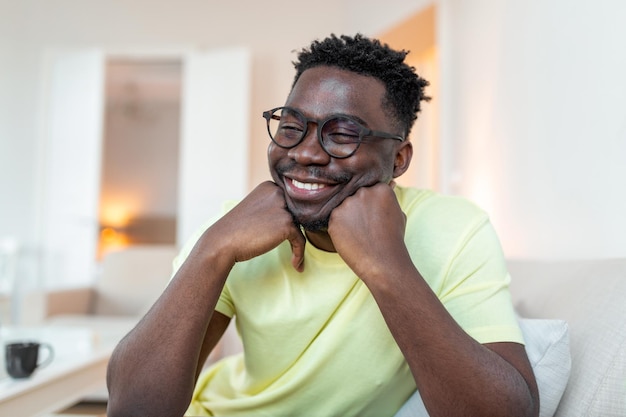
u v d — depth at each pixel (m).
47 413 1.38
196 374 0.95
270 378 0.95
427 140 3.60
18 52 4.69
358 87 0.83
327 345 0.87
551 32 1.70
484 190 2.39
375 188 0.83
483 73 2.41
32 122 4.63
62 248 4.46
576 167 1.51
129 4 4.73
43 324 2.76
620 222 1.25
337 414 0.91
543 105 1.76
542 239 1.75
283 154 0.85
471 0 2.61
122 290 3.32
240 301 0.93
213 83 4.48
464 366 0.71
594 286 0.97
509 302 0.84
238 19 4.70
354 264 0.78
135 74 5.98
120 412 0.78
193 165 4.45
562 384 0.85
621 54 1.26
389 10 3.76
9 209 4.56
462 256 0.87
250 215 0.85
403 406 0.90
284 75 4.66
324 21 4.63
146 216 7.03
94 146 4.50
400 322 0.74
